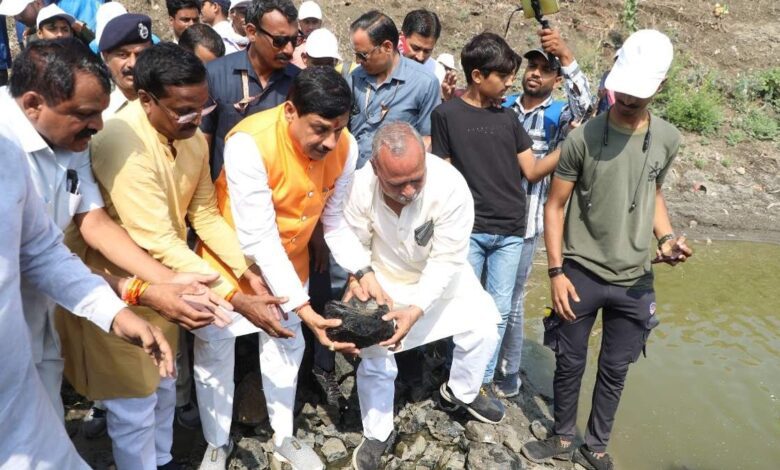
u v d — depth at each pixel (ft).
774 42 33.27
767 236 23.65
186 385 12.15
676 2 35.35
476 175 12.26
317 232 12.28
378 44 13.24
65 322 8.87
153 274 8.29
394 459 12.09
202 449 11.83
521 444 12.64
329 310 9.80
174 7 17.02
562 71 13.38
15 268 6.20
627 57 10.03
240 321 10.30
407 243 10.75
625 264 11.05
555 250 11.39
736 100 30.17
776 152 27.86
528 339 17.03
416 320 10.48
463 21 32.09
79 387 9.23
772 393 15.24
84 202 8.36
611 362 11.78
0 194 6.02
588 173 10.87
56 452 6.91
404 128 9.37
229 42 17.47
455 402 12.73
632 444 13.33
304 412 12.89
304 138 9.18
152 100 8.43
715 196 25.48
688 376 15.74
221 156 12.04
